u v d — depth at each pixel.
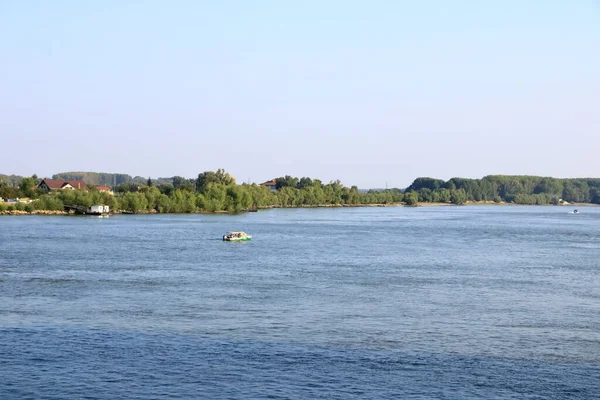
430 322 67.56
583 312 73.44
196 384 49.19
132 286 88.38
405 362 54.16
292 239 169.75
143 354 55.62
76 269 104.81
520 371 52.28
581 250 147.00
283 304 76.06
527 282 95.38
